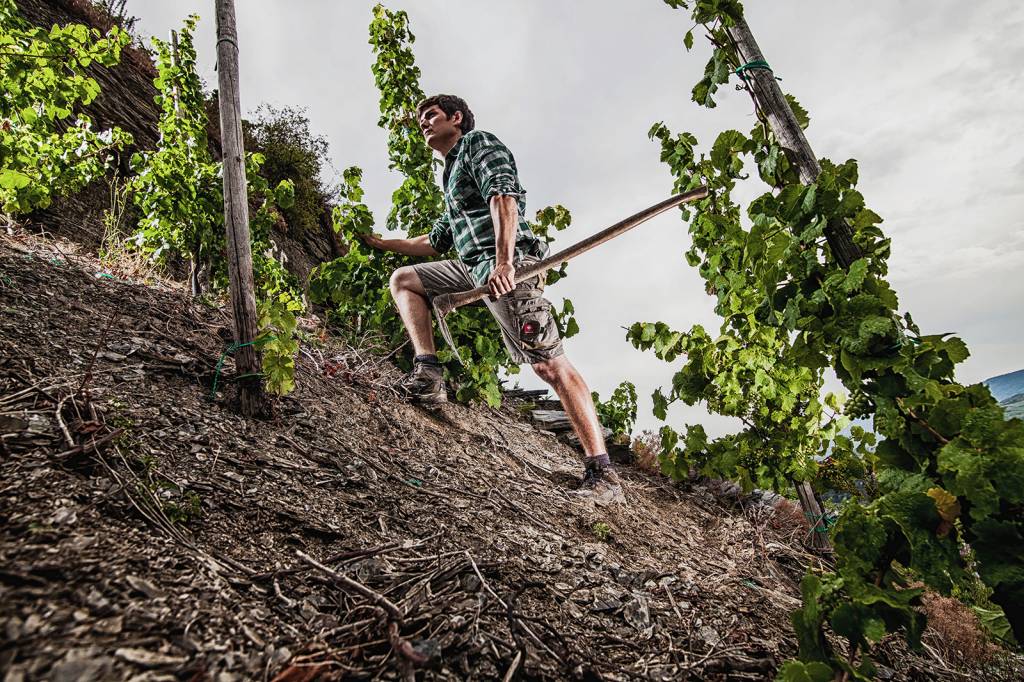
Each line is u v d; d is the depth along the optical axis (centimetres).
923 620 101
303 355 255
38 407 117
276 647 82
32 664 60
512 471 242
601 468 246
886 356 124
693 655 132
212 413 155
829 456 273
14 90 231
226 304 294
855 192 131
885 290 130
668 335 296
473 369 340
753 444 276
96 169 287
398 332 357
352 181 343
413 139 417
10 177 236
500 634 110
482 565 135
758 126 157
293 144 942
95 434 115
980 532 101
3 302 163
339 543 120
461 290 277
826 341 133
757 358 268
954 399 112
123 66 650
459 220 255
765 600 182
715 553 226
